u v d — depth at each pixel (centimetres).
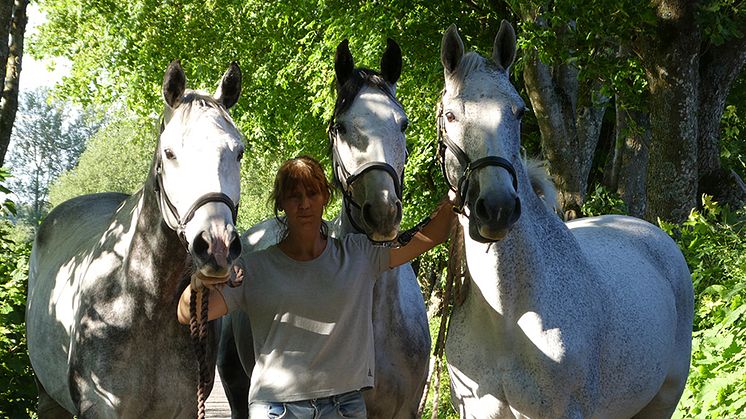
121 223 446
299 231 385
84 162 5950
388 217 404
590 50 1092
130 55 2202
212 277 351
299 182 379
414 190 1658
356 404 389
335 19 1540
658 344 462
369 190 411
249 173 3372
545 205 423
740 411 546
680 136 1022
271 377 379
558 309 397
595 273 436
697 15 991
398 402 454
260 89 2128
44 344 493
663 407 521
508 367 394
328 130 459
